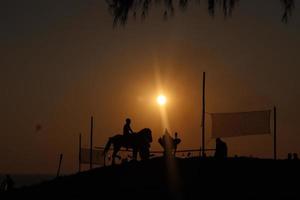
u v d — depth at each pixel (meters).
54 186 43.47
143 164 44.44
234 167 42.56
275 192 37.44
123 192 39.66
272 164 43.09
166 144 45.19
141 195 38.78
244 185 39.22
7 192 44.97
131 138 45.44
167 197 38.00
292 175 40.62
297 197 36.03
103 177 43.03
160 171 42.62
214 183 39.84
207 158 45.12
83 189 41.66
